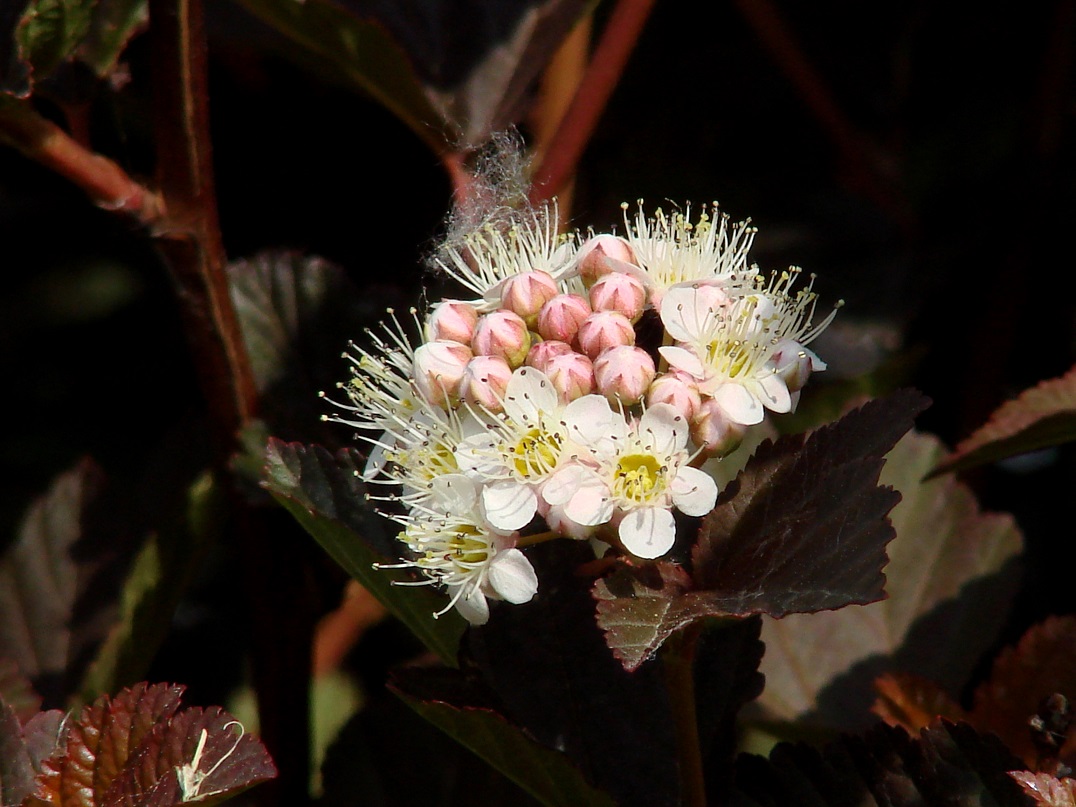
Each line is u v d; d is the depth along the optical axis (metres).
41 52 0.22
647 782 0.22
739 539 0.21
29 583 0.26
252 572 0.25
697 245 0.23
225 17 0.26
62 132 0.23
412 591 0.22
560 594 0.23
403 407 0.22
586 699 0.23
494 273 0.23
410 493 0.22
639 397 0.21
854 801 0.22
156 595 0.24
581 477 0.21
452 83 0.25
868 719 0.25
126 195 0.23
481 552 0.21
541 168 0.26
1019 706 0.23
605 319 0.22
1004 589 0.25
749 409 0.22
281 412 0.25
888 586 0.26
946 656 0.25
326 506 0.22
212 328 0.24
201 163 0.23
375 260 0.27
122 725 0.21
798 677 0.25
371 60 0.25
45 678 0.25
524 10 0.26
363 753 0.24
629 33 0.26
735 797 0.22
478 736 0.21
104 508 0.26
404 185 0.27
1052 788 0.20
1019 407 0.23
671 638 0.21
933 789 0.22
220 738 0.21
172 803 0.20
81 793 0.21
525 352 0.22
